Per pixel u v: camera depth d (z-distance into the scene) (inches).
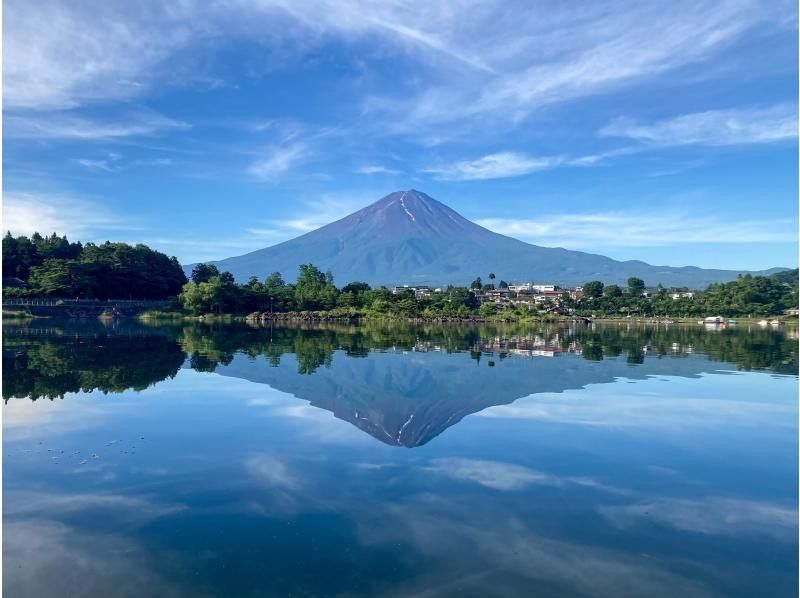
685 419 1007.0
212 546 510.9
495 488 659.4
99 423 940.0
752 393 1253.7
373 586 450.0
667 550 514.6
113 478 682.2
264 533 536.4
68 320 4596.5
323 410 1054.4
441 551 506.0
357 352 2071.9
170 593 437.7
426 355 1994.3
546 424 964.6
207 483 667.4
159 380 1363.2
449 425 951.0
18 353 1887.3
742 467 745.6
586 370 1610.5
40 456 764.6
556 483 678.5
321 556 494.0
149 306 5669.3
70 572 466.3
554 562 490.3
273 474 698.2
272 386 1299.2
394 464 742.5
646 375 1521.9
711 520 580.1
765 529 561.0
